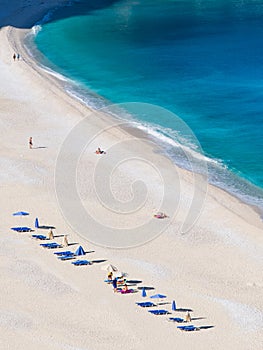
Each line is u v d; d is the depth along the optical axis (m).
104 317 56.22
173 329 54.91
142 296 58.88
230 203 76.19
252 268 63.53
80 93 111.50
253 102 108.19
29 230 68.38
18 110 101.75
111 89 114.19
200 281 61.28
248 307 57.81
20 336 53.97
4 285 60.03
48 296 58.72
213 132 96.19
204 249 66.44
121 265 63.19
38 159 84.25
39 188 76.62
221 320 56.16
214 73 123.06
